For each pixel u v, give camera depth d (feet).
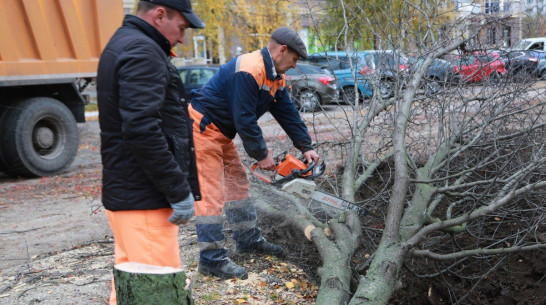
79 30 24.82
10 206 19.15
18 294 10.98
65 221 16.98
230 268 11.51
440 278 13.21
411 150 16.22
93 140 37.27
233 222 12.32
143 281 6.94
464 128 14.21
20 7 22.24
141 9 7.61
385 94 15.38
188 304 7.35
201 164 11.14
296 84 15.97
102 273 12.10
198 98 11.19
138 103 7.02
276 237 13.43
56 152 25.13
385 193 14.52
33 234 15.71
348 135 17.98
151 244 7.80
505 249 10.78
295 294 11.01
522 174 10.84
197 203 11.25
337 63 18.84
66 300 10.64
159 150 7.17
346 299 9.77
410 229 11.02
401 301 12.43
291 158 11.02
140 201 7.63
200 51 65.00
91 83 27.12
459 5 14.60
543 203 13.55
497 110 13.61
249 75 10.32
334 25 17.61
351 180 13.23
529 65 13.97
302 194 11.03
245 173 12.32
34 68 22.98
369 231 13.60
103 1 25.66
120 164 7.55
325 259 10.75
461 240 14.28
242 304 10.35
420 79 12.94
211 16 57.72
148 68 7.14
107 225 16.42
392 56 14.67
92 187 21.94
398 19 14.21
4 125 23.43
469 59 13.99
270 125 28.68
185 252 13.02
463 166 14.19
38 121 24.52
